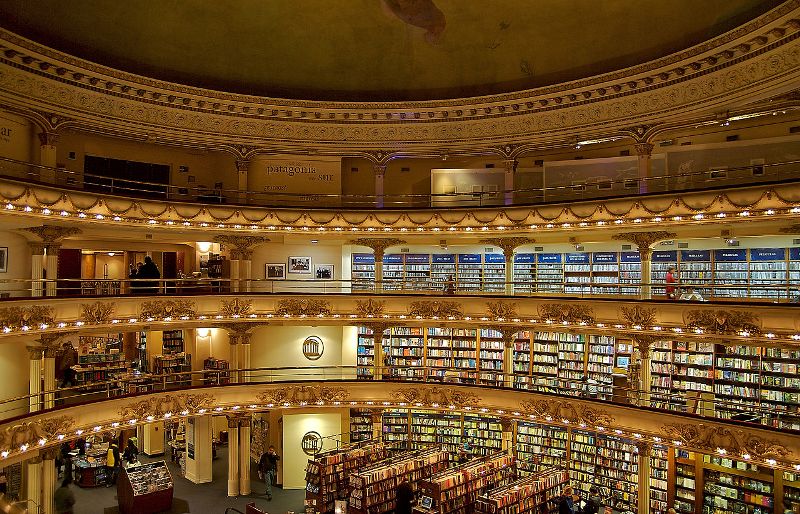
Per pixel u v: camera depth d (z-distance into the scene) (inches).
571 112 1039.0
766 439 695.7
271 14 1009.5
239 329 1021.8
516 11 968.9
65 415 776.3
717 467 788.0
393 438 1051.9
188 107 1070.4
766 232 851.4
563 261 1080.2
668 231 917.8
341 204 1189.1
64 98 943.0
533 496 759.7
